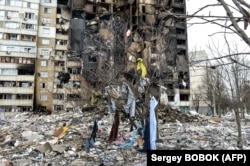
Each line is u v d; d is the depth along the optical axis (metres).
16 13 36.09
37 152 8.27
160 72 9.29
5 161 7.24
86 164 6.99
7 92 34.50
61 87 30.86
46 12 38.44
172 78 12.94
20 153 8.31
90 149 8.45
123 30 12.82
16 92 34.94
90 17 38.59
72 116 18.16
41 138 10.49
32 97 35.56
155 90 9.03
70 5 38.53
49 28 38.19
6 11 35.66
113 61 11.48
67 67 34.12
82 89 21.55
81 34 31.81
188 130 12.95
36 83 36.66
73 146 8.87
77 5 38.25
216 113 33.88
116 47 11.78
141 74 8.82
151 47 9.12
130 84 8.80
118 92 9.81
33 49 36.38
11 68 35.00
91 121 15.30
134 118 9.38
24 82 35.50
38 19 37.78
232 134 11.91
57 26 38.81
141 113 8.88
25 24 36.44
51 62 37.47
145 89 8.81
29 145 9.34
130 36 10.56
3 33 35.25
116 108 9.67
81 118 16.72
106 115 17.33
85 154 7.88
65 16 38.97
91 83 18.81
